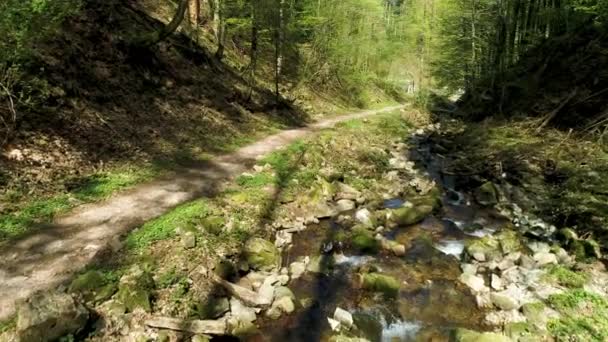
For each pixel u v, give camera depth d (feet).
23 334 17.83
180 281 25.41
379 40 183.93
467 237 39.45
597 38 70.13
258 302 26.09
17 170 32.99
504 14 100.42
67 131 40.06
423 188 54.44
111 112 48.14
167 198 37.37
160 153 48.60
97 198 35.06
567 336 23.59
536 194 48.88
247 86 89.92
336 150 67.51
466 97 134.62
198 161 50.96
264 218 37.91
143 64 60.34
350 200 47.01
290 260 32.81
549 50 83.97
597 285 29.73
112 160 41.96
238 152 58.13
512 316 26.30
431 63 150.00
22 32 30.50
